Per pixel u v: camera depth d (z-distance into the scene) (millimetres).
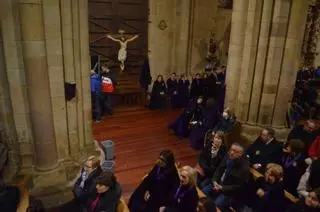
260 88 6367
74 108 4762
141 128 8258
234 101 6840
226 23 11773
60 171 4641
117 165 6133
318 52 14031
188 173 3738
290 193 4488
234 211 4254
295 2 5754
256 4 5988
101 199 3629
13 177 4367
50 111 4387
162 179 4055
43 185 4488
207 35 11586
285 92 6293
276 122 6469
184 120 7648
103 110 9180
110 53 10836
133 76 11234
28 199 4004
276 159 4938
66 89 4555
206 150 5012
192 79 10938
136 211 4137
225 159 4566
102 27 10523
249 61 6324
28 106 4316
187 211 3650
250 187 4285
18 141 4441
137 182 5539
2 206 3732
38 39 4004
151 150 6898
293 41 5961
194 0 10961
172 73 10922
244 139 6500
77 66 4660
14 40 4043
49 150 4512
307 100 9328
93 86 8312
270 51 6086
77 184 4270
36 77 4125
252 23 6113
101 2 10320
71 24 4398
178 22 11234
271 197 3840
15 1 3910
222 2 11422
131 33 10961
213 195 4527
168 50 11555
